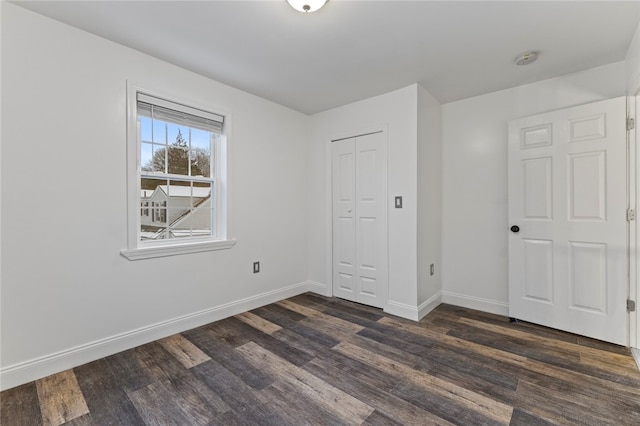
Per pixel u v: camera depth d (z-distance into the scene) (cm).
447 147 335
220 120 287
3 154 175
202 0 171
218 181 294
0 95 173
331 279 362
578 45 217
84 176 204
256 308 321
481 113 311
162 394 173
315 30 200
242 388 179
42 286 189
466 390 176
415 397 170
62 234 196
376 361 210
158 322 245
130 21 192
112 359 211
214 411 159
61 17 188
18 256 180
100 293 213
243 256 309
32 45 183
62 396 171
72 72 199
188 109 261
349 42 215
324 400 168
